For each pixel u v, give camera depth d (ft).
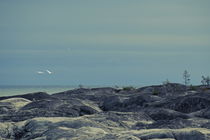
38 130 210.38
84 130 196.95
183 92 401.70
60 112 280.92
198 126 220.64
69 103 320.29
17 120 256.73
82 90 472.85
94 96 403.54
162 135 186.09
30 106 309.22
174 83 470.80
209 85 475.31
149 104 326.24
